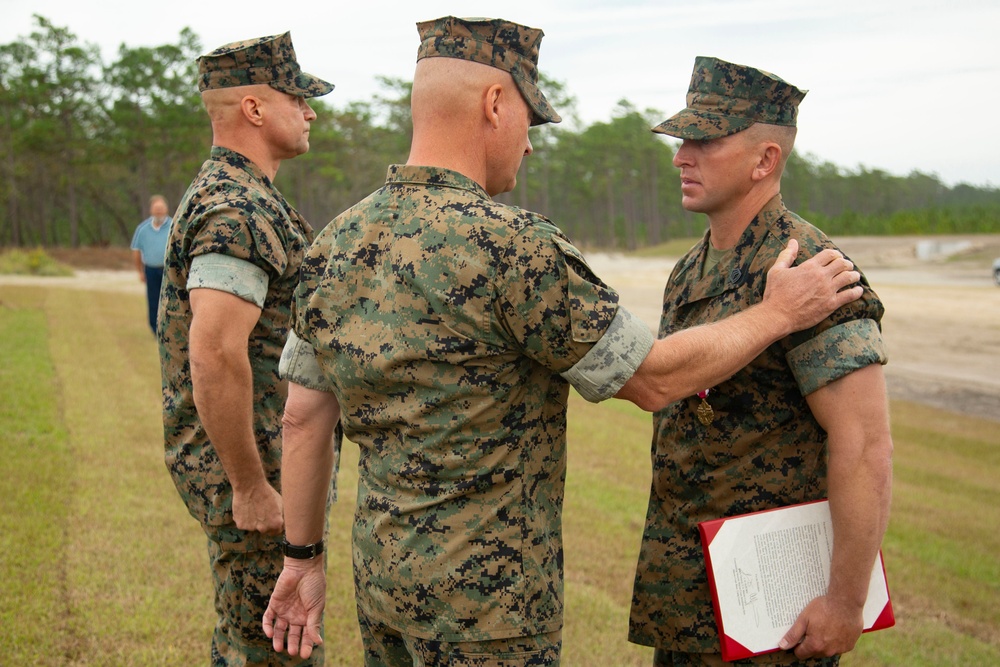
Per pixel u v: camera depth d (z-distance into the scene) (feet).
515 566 4.96
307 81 7.73
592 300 4.84
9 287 58.39
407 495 5.08
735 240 6.24
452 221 4.91
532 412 5.08
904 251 147.43
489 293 4.78
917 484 21.75
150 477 15.81
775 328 5.29
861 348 5.43
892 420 31.09
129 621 10.03
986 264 121.19
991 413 32.76
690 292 6.45
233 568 7.30
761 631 5.66
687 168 6.26
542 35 5.37
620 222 284.41
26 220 196.54
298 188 189.37
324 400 5.77
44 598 10.37
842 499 5.52
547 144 227.81
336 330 5.24
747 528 5.68
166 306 7.29
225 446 6.69
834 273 5.39
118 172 178.91
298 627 6.31
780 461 5.95
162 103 168.86
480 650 4.93
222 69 7.29
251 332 7.09
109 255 142.92
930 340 50.06
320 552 6.29
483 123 5.17
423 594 4.98
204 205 6.79
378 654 5.67
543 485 5.17
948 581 14.32
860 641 11.49
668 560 6.34
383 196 5.27
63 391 22.65
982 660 11.00
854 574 5.57
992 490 21.65
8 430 18.06
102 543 12.37
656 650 6.79
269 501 7.06
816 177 320.70
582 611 11.44
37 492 14.15
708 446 6.10
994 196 491.72
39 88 172.14
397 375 4.98
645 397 5.06
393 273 5.01
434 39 5.17
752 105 6.01
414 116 5.30
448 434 4.91
